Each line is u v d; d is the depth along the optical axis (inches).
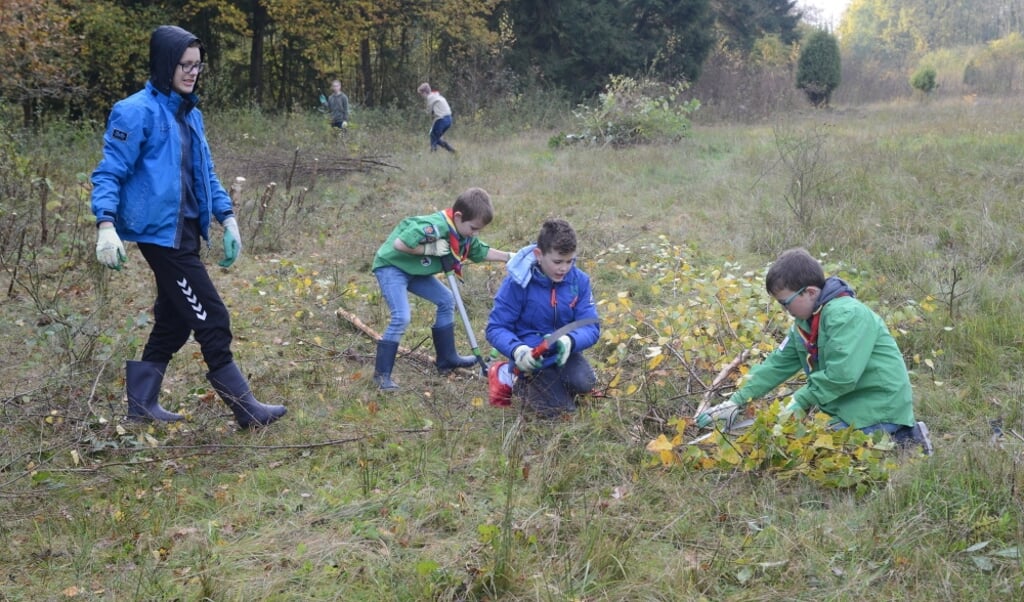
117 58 793.6
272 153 517.3
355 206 390.9
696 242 310.5
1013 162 386.3
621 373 185.9
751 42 1590.8
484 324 234.1
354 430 167.5
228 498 140.7
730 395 177.6
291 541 128.3
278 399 182.7
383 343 189.6
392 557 123.4
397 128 767.7
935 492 129.0
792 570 116.0
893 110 872.3
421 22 986.1
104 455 158.1
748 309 201.3
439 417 171.0
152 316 237.8
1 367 196.9
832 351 144.0
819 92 1032.2
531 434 161.9
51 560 124.5
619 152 533.6
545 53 1037.8
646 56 1042.7
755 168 435.8
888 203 333.1
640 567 119.0
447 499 138.1
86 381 184.4
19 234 275.1
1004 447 141.6
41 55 525.0
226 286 271.6
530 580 115.1
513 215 358.0
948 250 280.8
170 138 157.9
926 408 169.0
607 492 139.3
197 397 182.9
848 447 141.2
